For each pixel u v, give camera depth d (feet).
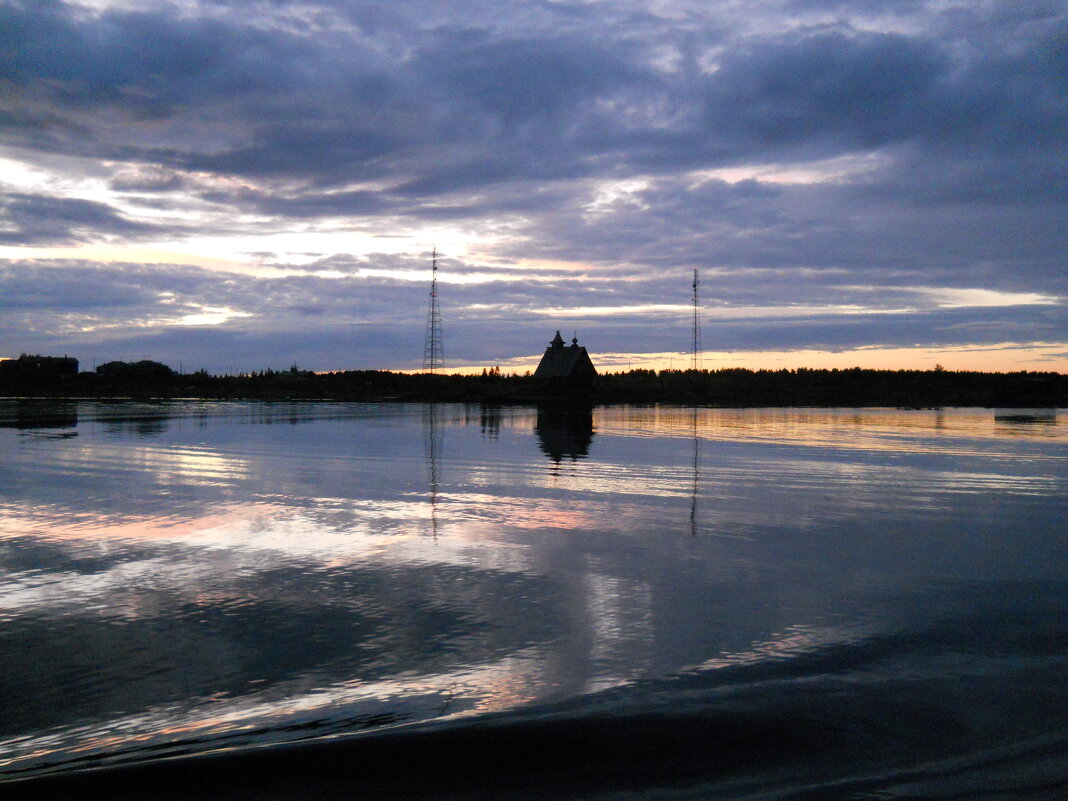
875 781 15.43
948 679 20.29
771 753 16.56
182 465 63.00
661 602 26.89
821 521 40.75
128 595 27.61
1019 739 17.06
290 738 17.19
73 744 16.99
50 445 78.43
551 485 52.90
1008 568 31.35
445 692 19.58
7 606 26.35
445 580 29.60
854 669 20.98
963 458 69.41
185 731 17.57
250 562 32.22
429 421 122.42
